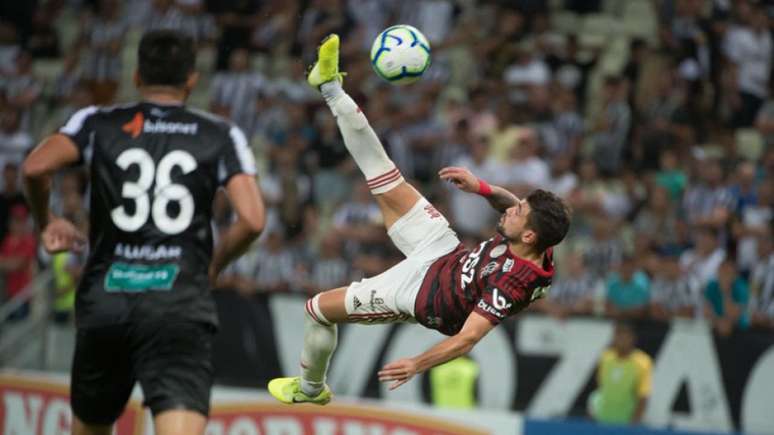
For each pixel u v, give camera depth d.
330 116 53.78
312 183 51.62
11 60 64.75
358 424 39.38
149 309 17.53
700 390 39.97
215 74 60.09
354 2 61.22
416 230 20.72
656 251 45.62
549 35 62.06
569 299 44.00
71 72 61.91
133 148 17.92
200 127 18.12
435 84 56.81
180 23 61.84
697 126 55.69
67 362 42.97
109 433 19.20
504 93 55.56
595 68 58.75
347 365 41.62
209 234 18.09
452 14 61.91
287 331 41.81
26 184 17.75
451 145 50.94
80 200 48.00
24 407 41.28
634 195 49.94
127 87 62.97
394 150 50.47
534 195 19.95
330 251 44.91
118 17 63.22
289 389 21.58
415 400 41.12
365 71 57.94
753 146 56.88
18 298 43.34
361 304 20.47
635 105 53.94
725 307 41.59
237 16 61.97
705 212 48.06
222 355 41.94
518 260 19.73
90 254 18.08
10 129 57.41
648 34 64.50
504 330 41.00
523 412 40.62
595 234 45.25
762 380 39.78
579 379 40.44
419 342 41.19
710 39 57.88
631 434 38.12
